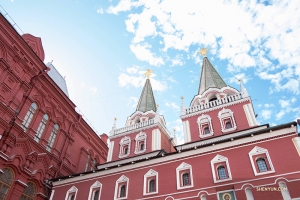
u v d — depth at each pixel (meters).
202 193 17.28
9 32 23.55
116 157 29.58
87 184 22.66
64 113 29.97
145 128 30.36
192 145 23.73
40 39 29.23
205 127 26.06
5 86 22.23
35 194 23.05
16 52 24.00
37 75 26.06
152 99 38.31
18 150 22.39
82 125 33.03
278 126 17.58
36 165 24.02
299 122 17.27
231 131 23.98
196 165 19.02
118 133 32.00
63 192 23.17
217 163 18.41
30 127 24.34
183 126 27.09
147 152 27.72
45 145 25.78
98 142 36.12
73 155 30.17
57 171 26.41
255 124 23.41
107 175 22.30
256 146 17.83
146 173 20.61
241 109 25.20
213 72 33.91
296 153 16.20
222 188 16.83
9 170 21.17
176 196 18.05
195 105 29.81
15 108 22.83
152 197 18.91
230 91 29.28
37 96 26.03
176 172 19.36
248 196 15.80
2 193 19.98
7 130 21.69
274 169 16.12
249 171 16.83
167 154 20.53
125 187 20.72
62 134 28.97
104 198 20.83
